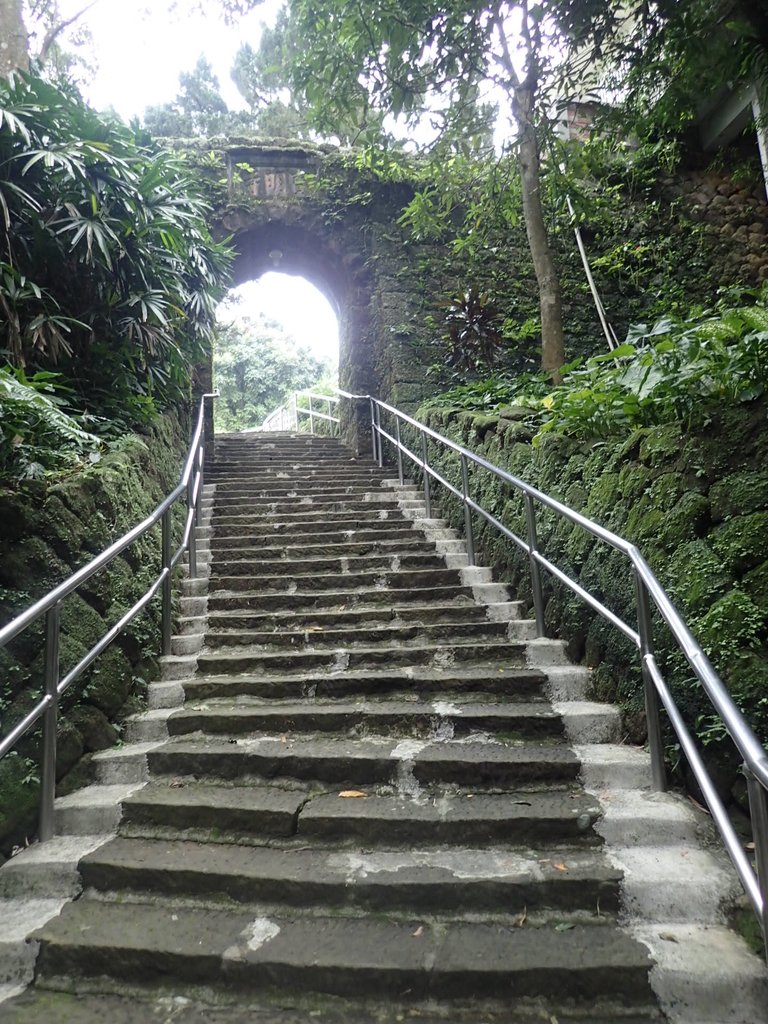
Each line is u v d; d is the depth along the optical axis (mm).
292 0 4918
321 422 11664
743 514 2168
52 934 1659
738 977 1479
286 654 3039
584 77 5383
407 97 5066
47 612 2037
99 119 4039
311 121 5359
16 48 5223
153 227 4133
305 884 1765
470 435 4625
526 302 7535
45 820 2033
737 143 7797
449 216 7730
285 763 2271
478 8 4594
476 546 4297
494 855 1889
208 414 7066
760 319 2400
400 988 1507
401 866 1830
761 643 2010
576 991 1490
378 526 4789
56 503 2494
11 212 3617
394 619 3465
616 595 2631
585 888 1732
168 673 2992
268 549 4258
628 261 7734
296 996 1522
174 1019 1479
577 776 2227
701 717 2070
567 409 3254
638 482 2637
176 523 4113
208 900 1795
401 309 7395
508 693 2746
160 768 2330
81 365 3996
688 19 4559
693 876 1765
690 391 2387
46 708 2012
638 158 7930
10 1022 1474
